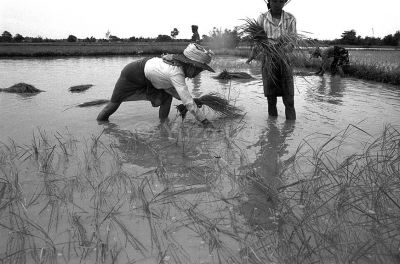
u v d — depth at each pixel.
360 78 12.79
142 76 5.88
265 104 7.64
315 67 15.82
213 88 10.05
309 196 3.37
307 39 5.95
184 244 2.78
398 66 12.11
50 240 2.79
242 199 3.44
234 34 6.50
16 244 2.77
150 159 4.44
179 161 4.36
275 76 6.16
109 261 2.59
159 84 5.85
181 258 2.62
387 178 3.62
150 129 5.75
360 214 3.11
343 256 2.59
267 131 5.59
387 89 9.98
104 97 8.62
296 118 6.38
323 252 2.65
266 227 2.98
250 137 5.30
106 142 5.07
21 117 6.48
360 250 2.62
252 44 6.11
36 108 7.25
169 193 3.53
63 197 3.45
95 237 2.85
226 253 2.66
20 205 3.33
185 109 6.12
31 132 5.55
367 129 5.58
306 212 3.12
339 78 12.86
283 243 2.74
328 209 3.19
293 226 2.92
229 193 3.56
